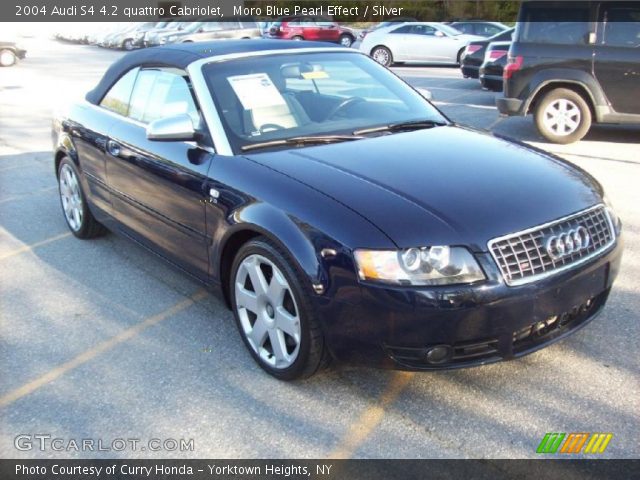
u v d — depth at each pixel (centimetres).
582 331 369
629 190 636
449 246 277
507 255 281
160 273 481
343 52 464
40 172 797
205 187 356
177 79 412
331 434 292
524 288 281
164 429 301
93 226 543
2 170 812
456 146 367
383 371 338
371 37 1984
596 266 309
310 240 295
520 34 863
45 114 1223
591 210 318
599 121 835
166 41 2391
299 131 381
